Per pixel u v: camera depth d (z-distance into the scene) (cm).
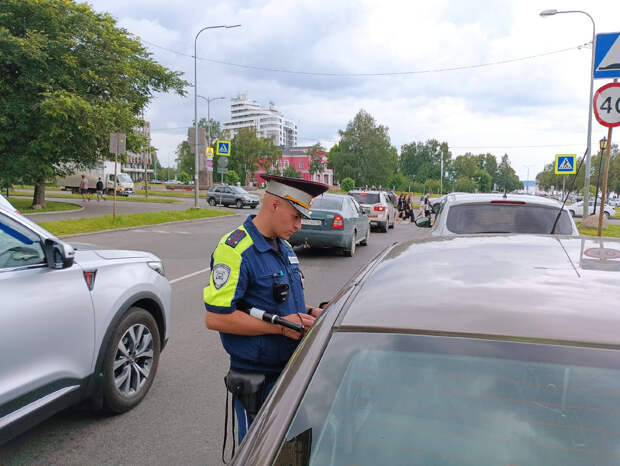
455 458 119
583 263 184
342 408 132
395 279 179
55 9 2352
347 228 1162
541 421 120
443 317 145
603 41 712
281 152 12131
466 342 135
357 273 216
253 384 218
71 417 361
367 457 122
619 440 115
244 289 214
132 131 2750
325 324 162
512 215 557
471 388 128
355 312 158
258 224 222
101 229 1592
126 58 2681
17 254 286
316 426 129
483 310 145
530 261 188
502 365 129
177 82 3012
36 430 341
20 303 275
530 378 126
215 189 3478
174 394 401
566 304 144
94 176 4662
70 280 312
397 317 150
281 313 222
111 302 343
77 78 2453
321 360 144
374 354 140
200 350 507
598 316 137
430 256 206
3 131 2323
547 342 130
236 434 338
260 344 218
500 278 168
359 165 10375
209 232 1659
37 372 283
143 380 388
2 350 262
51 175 2502
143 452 316
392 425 127
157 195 4919
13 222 290
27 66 2317
